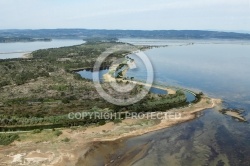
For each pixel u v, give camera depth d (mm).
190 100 120500
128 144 81438
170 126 93500
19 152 74500
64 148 77062
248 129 90812
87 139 82688
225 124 95000
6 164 68938
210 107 111188
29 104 111125
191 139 84312
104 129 89375
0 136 81750
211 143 81562
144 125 93062
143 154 76125
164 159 73375
